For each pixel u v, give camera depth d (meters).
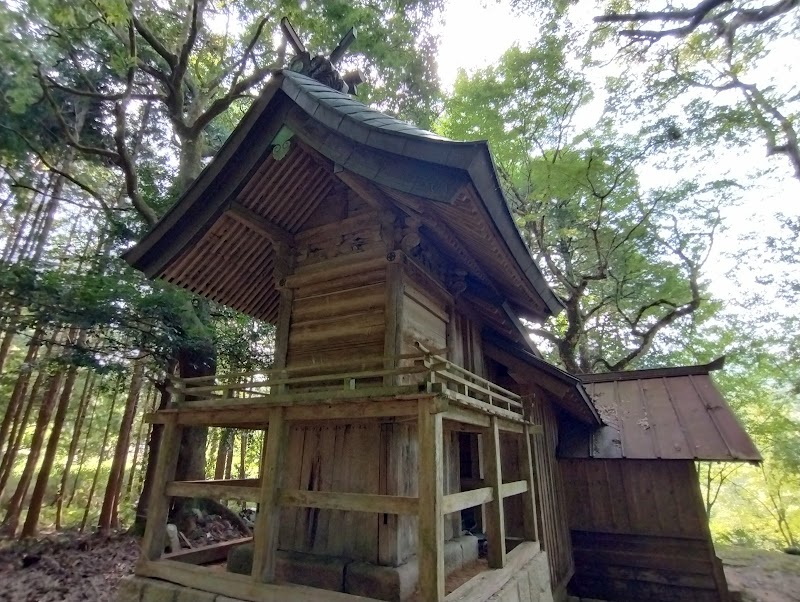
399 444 4.35
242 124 4.84
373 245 5.23
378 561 3.96
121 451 13.35
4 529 12.73
